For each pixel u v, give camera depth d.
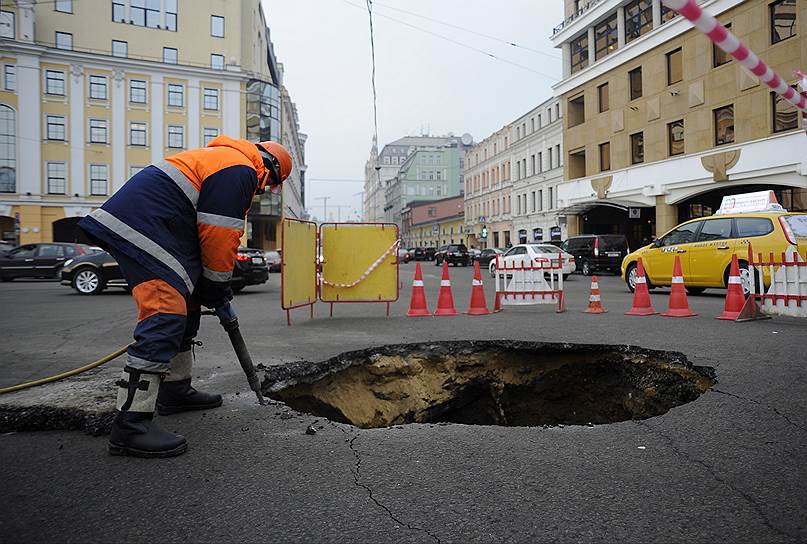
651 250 12.38
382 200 133.88
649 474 2.63
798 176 19.22
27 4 36.00
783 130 19.80
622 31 27.89
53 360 5.34
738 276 7.87
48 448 2.98
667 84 25.02
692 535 2.07
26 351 5.86
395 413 5.62
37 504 2.34
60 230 39.25
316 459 2.84
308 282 8.36
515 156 47.03
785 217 9.70
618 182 27.95
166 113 40.00
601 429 3.31
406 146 135.12
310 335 6.66
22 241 36.81
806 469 2.66
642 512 2.25
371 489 2.48
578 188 31.39
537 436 3.20
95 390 3.68
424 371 5.80
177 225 2.91
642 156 26.89
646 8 26.33
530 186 43.97
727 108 22.11
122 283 14.21
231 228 3.01
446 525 2.15
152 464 2.77
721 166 21.97
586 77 30.30
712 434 3.16
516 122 46.50
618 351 5.57
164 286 2.84
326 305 10.70
